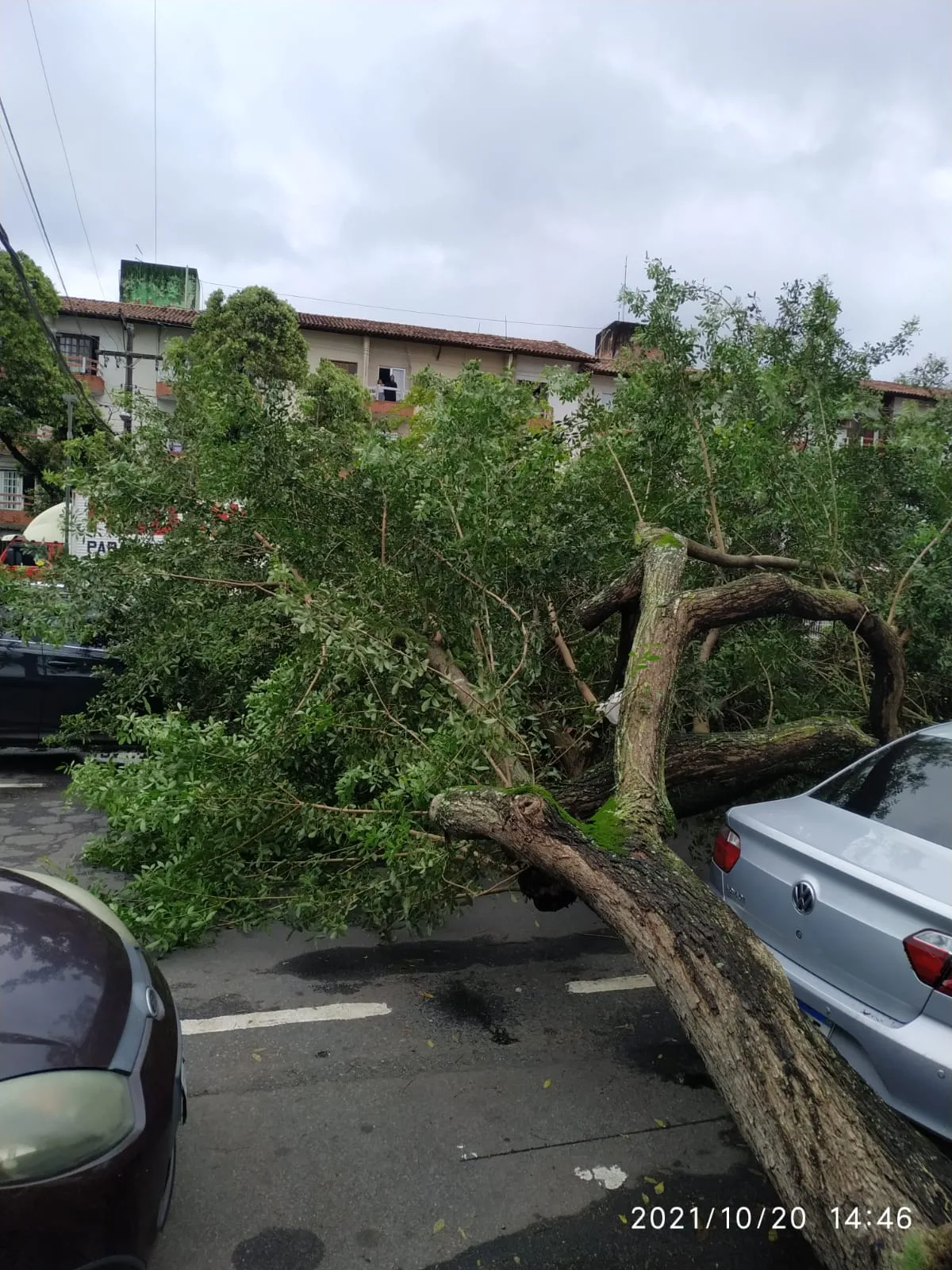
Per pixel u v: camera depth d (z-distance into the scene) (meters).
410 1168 2.77
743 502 5.95
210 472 5.57
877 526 5.95
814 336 6.09
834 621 5.14
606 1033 3.70
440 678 4.62
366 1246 2.43
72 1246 1.81
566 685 5.37
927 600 5.12
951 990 2.52
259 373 6.22
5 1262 1.73
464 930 4.73
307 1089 3.18
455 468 4.91
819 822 3.37
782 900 3.18
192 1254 2.38
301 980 4.05
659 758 3.63
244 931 4.32
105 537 6.57
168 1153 2.10
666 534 4.65
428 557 5.00
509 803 3.26
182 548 5.54
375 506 5.21
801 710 5.54
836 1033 2.84
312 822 4.21
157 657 5.64
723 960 2.62
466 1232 2.50
